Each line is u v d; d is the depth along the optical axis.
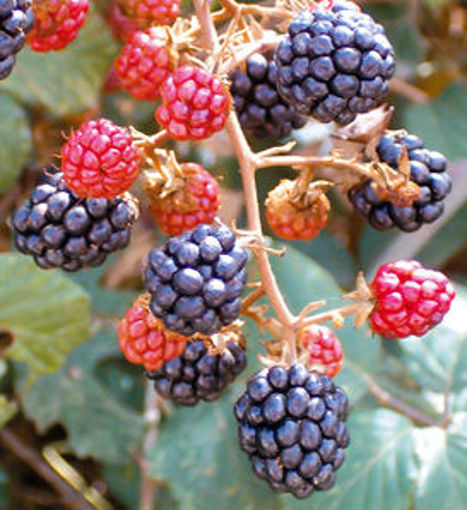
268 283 0.18
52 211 0.18
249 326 0.24
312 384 0.17
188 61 0.18
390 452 0.23
